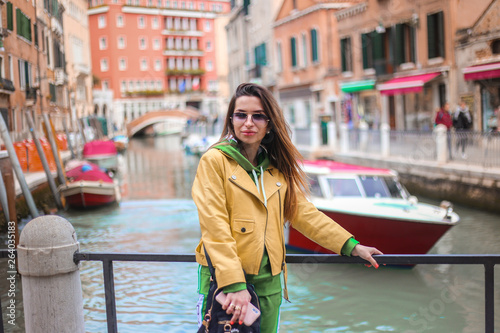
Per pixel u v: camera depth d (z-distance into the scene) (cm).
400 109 2200
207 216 213
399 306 626
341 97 2655
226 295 208
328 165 930
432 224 744
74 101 2566
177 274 714
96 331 523
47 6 1568
